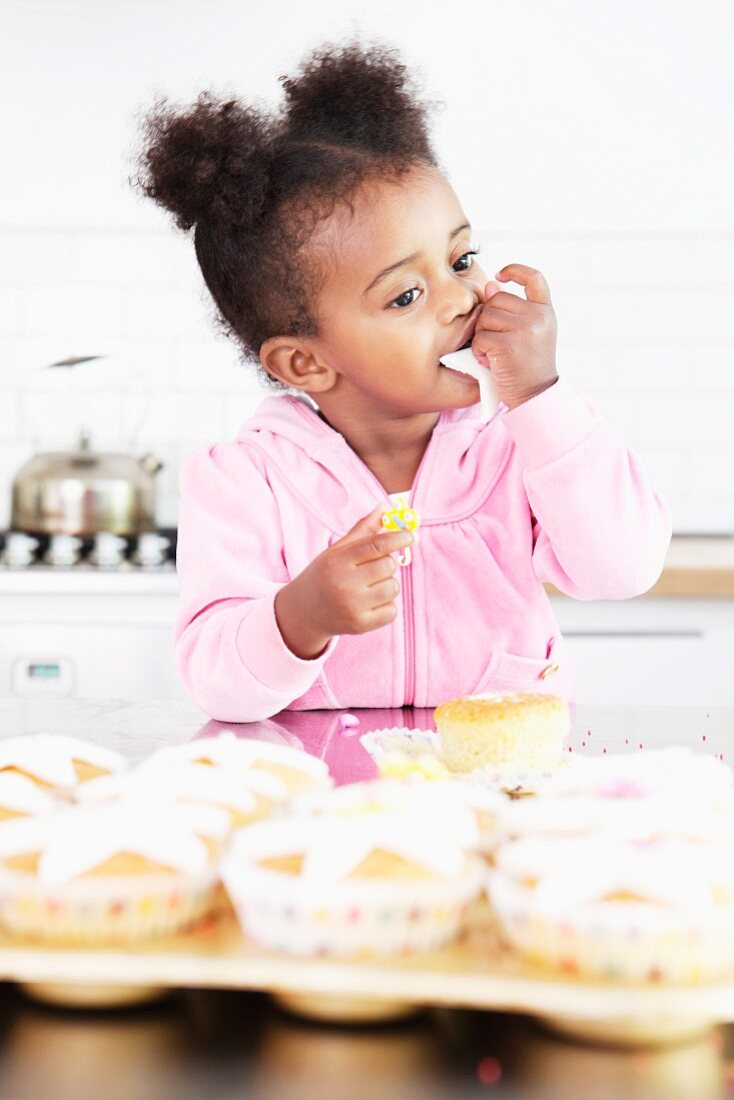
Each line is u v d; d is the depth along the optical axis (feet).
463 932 1.53
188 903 1.54
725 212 8.41
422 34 8.33
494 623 3.72
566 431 3.31
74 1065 1.29
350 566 2.89
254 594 3.45
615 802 1.64
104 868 1.51
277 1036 1.37
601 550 3.40
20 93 8.41
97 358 7.89
